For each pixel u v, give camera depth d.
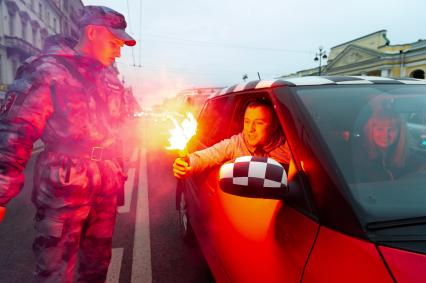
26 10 33.47
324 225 1.17
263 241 1.42
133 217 4.16
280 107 1.65
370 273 0.98
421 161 1.63
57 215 1.62
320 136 1.42
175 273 2.79
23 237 3.59
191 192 2.96
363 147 1.50
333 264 1.06
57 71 1.52
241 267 1.66
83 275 2.03
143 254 3.13
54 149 1.63
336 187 1.23
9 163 1.39
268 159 1.31
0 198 1.37
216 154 2.02
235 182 1.29
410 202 1.27
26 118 1.44
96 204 1.84
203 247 2.44
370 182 1.34
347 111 1.60
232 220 1.78
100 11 1.67
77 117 1.60
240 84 2.51
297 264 1.18
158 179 6.31
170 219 4.09
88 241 1.95
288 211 1.34
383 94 1.77
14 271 2.85
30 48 33.12
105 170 1.76
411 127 1.72
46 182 1.60
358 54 41.25
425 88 1.92
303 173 1.35
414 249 1.03
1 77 29.31
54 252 1.65
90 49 1.72
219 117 2.75
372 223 1.13
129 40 1.75
